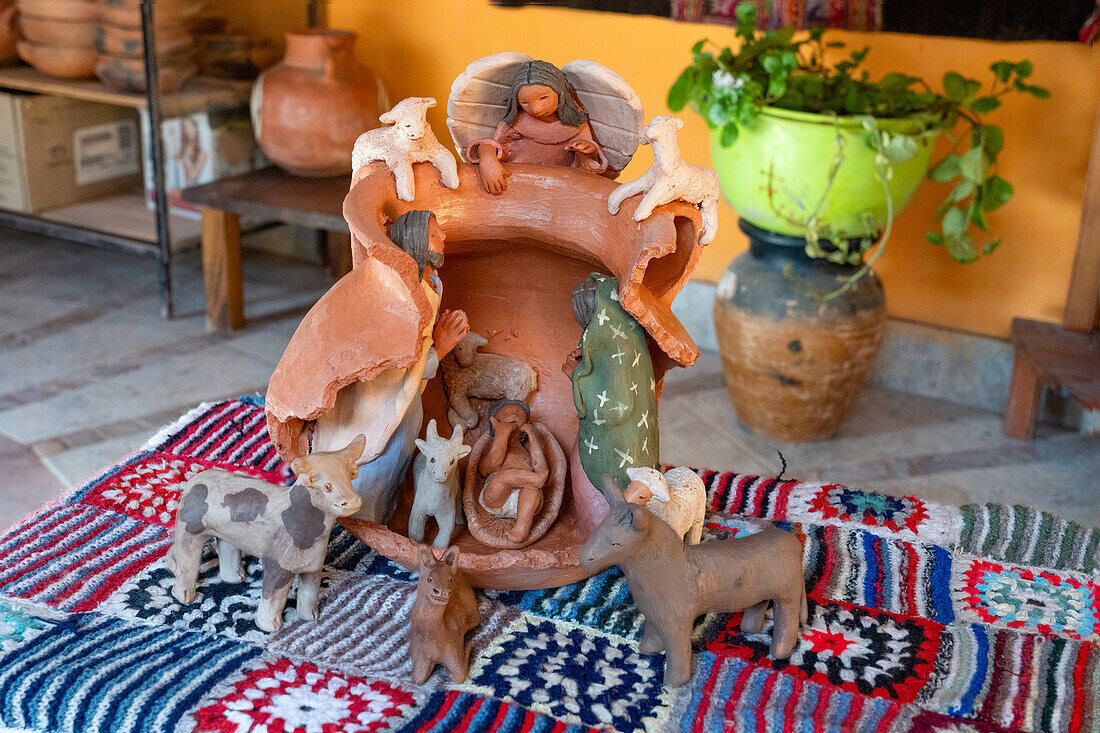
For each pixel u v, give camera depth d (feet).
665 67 10.50
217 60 11.12
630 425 4.59
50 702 3.97
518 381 5.34
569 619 4.72
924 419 10.07
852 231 8.23
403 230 4.43
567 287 5.36
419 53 11.52
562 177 4.79
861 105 8.23
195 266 13.43
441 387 5.38
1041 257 9.78
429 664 4.22
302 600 4.58
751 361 8.97
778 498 5.88
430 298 4.51
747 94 7.90
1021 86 8.31
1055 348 9.23
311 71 10.57
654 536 4.11
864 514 5.73
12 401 9.50
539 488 4.85
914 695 4.26
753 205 8.41
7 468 8.35
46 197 12.29
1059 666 4.45
